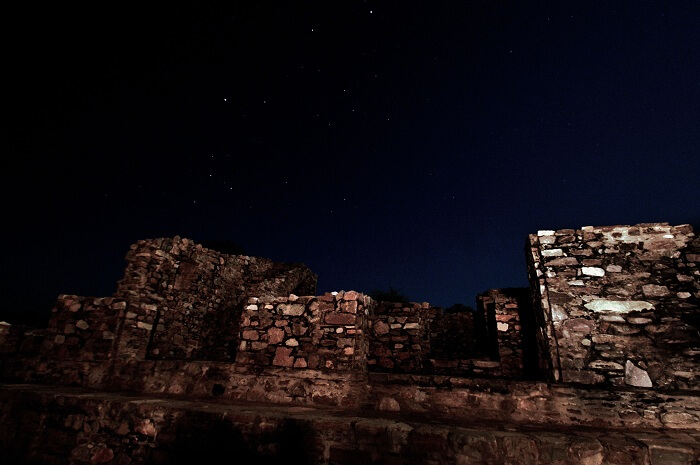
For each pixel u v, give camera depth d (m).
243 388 6.49
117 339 7.90
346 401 5.92
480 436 4.10
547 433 4.29
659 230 5.91
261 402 6.14
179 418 5.11
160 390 6.93
